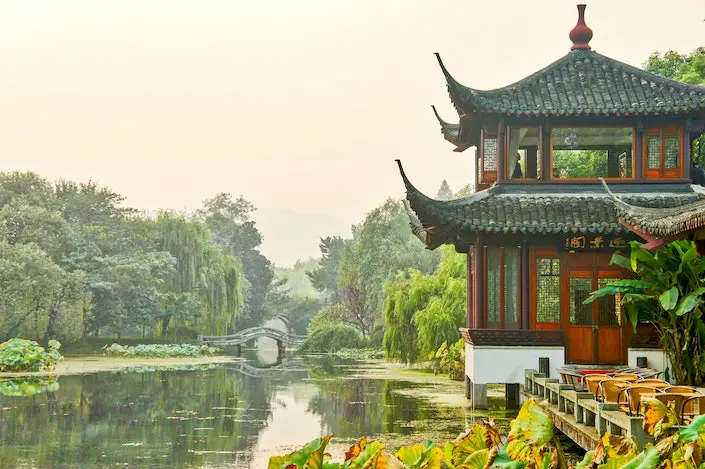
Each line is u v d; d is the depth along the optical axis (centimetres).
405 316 4184
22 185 6631
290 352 6781
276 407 2548
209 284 6319
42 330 5538
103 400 2764
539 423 686
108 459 1708
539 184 2320
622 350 2238
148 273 5884
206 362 5019
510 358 2241
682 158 2309
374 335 6303
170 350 5456
